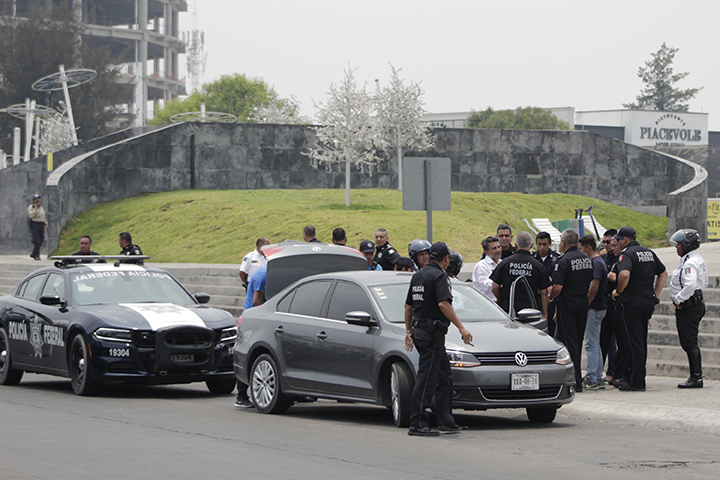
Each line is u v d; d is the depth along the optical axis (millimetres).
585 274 18219
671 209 52781
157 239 50250
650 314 18531
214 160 62625
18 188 62344
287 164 63344
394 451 12695
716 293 23766
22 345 21516
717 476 11164
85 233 55062
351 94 56344
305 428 14914
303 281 17016
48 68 139125
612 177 66938
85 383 19203
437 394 14227
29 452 12375
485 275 20156
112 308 19828
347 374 15359
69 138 103125
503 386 14281
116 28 171750
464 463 11828
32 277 22281
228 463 11680
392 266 22484
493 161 65375
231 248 45531
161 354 18828
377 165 63656
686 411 15352
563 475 11078
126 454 12281
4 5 158125
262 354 17141
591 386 18969
